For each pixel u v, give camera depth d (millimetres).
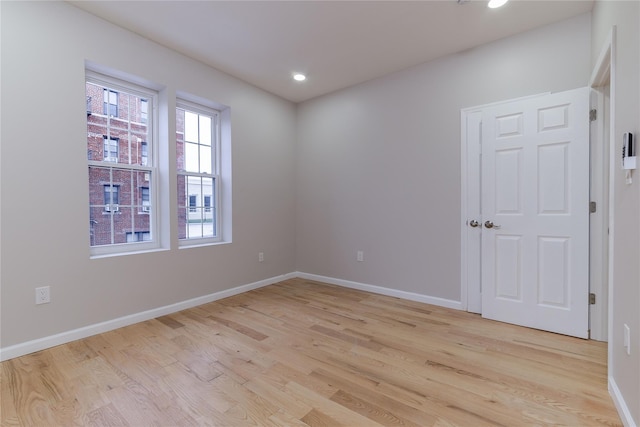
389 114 3514
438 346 2270
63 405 1598
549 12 2400
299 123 4402
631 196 1432
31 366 1975
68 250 2338
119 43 2590
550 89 2557
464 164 2998
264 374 1899
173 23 2551
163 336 2449
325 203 4141
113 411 1556
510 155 2678
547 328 2523
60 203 2297
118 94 2787
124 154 2818
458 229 3061
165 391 1723
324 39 2787
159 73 2875
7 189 2059
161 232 3039
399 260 3477
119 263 2631
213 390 1735
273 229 4129
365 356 2125
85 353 2156
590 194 2363
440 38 2770
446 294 3150
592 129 2357
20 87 2104
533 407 1579
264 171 3988
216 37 2760
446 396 1676
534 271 2578
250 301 3355
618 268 1598
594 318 2365
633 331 1381
